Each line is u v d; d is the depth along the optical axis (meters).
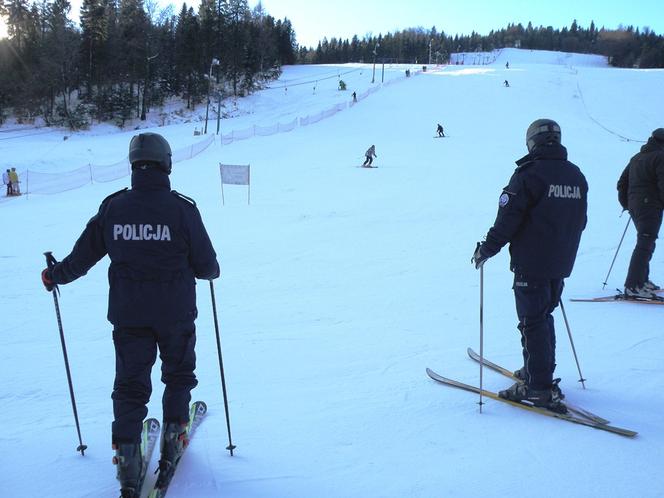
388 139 32.19
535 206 3.06
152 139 2.38
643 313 5.27
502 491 2.43
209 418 3.24
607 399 3.38
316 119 41.44
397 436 2.96
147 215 2.31
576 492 2.41
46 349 4.88
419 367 4.10
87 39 54.06
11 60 52.44
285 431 3.04
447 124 38.19
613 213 11.97
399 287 6.79
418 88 55.88
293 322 5.44
